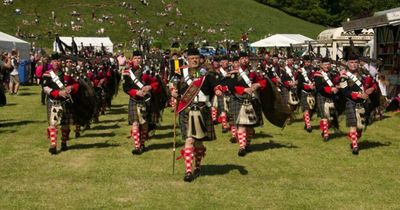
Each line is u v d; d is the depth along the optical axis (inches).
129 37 2316.7
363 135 441.7
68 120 355.3
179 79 282.7
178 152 356.2
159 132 449.4
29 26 2239.2
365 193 255.0
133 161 326.3
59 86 346.3
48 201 241.1
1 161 328.5
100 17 2471.7
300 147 375.9
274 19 3201.3
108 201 240.7
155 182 273.6
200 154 285.4
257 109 345.1
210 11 2945.4
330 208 231.6
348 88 350.0
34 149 369.7
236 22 2903.5
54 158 337.1
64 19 2375.7
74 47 462.0
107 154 349.4
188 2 2967.5
